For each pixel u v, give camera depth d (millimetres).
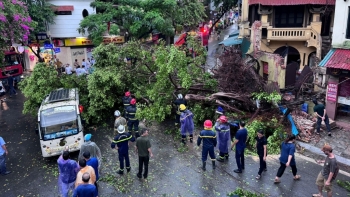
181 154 10680
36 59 26234
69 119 10648
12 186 9219
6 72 20891
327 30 19047
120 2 22375
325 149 7355
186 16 26953
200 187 8680
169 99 13547
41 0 21703
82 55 24484
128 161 9414
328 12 18250
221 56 14328
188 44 15711
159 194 8438
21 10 17141
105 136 12500
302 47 19516
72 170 7656
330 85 12531
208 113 12805
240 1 25750
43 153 10312
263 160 8734
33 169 10211
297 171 9375
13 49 21609
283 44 19953
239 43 20156
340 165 9742
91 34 22062
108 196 8414
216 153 10633
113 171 9695
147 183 8977
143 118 13578
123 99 12828
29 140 12617
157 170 9664
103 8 22766
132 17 22422
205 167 9719
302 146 10875
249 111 12484
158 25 22047
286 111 11430
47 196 8664
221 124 9688
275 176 9141
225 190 8508
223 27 44062
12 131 13625
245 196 8078
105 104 13727
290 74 14281
